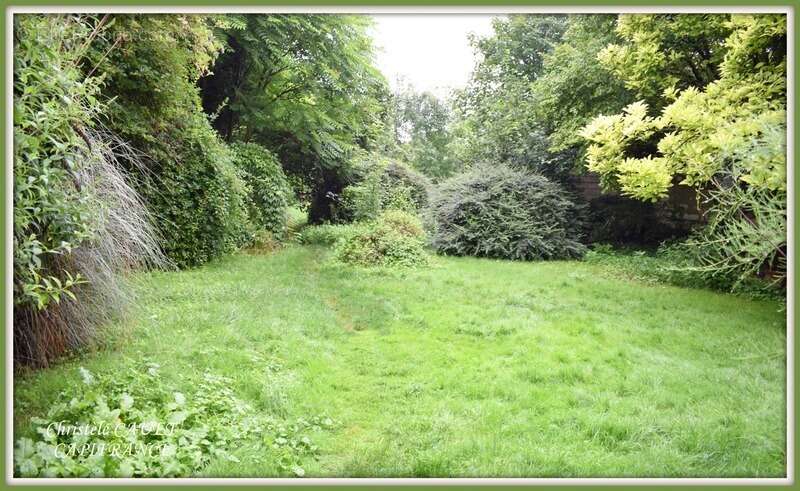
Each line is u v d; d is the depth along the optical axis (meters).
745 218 4.81
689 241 8.52
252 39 12.16
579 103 12.33
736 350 5.48
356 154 16.66
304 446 3.49
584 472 3.16
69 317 4.18
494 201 12.94
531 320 6.56
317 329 6.02
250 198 11.48
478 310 7.10
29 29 3.30
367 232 11.15
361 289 8.26
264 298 6.89
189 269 8.36
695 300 7.66
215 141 9.20
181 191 8.21
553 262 12.02
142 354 4.43
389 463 3.28
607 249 12.55
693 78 9.25
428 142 28.00
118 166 5.42
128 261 4.77
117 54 6.71
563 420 3.89
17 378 3.79
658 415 3.94
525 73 19.73
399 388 4.57
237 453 3.21
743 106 6.66
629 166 7.35
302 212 20.56
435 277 9.35
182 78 8.16
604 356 5.27
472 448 3.46
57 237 3.55
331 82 14.61
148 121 7.48
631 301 7.65
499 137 16.00
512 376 4.77
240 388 4.16
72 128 3.92
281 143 15.91
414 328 6.38
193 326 5.35
